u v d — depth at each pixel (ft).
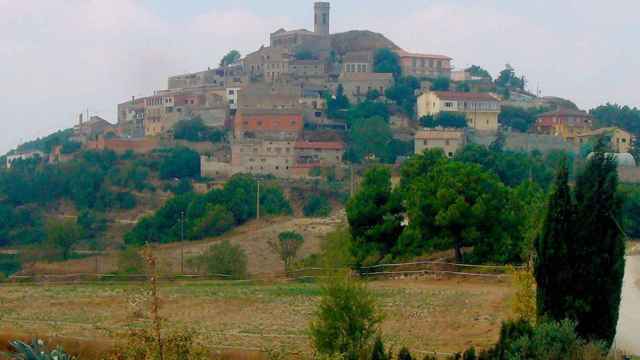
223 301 395.75
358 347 235.61
